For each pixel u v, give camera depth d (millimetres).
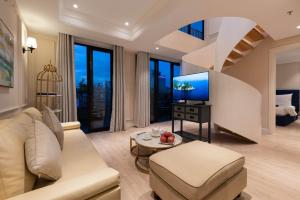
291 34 3420
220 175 1279
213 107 3479
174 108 3916
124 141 3457
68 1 2738
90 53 4094
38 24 2986
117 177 996
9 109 2010
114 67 4273
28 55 3299
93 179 941
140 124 4805
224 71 4793
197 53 4645
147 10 3037
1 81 1702
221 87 3365
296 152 2758
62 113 3439
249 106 3199
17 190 833
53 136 1337
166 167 1377
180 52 4969
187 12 2545
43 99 3438
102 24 3418
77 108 4012
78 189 858
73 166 1344
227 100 3299
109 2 2779
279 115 4828
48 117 1739
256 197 1598
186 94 3848
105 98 4516
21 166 886
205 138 3586
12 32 2143
